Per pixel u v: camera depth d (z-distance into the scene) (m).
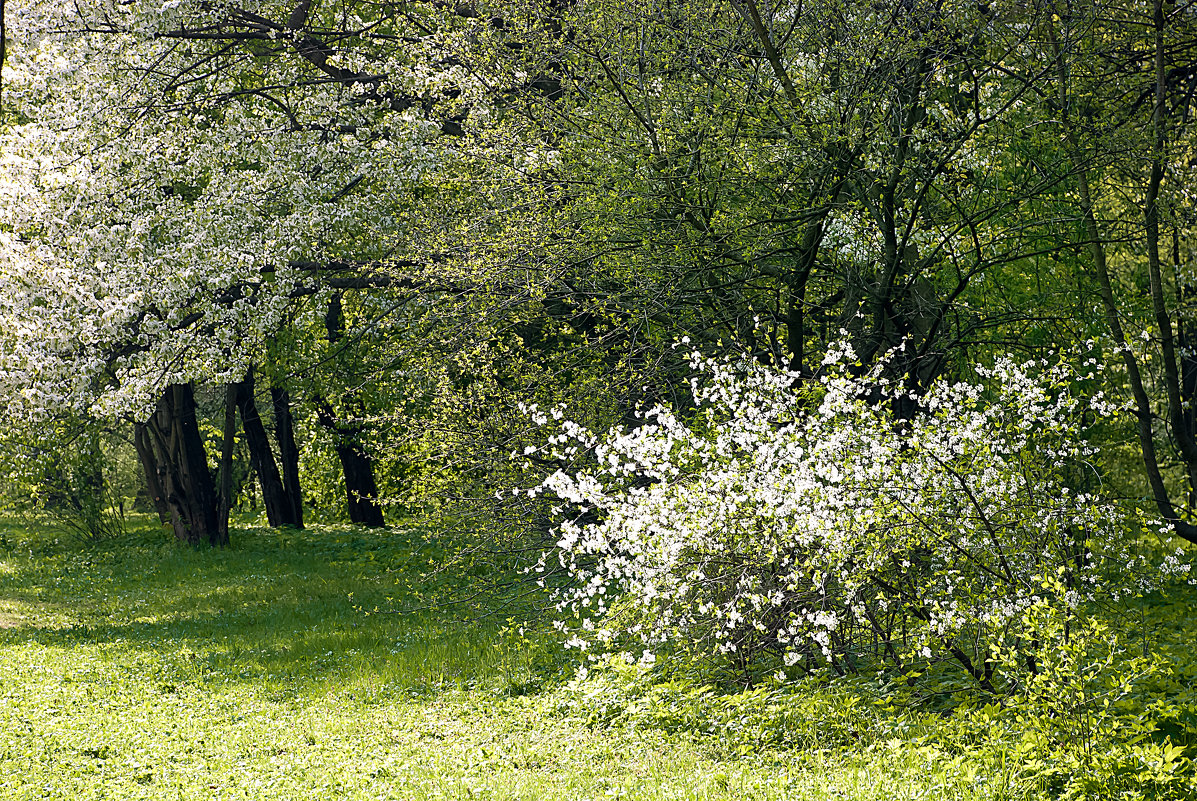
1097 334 14.98
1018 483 8.93
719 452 9.27
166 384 17.23
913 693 8.57
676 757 7.84
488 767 8.19
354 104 19.36
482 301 13.65
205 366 17.17
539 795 7.00
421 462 16.16
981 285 14.79
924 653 8.16
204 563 24.52
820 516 8.27
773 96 12.01
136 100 17.94
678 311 12.64
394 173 18.22
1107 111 13.59
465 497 14.13
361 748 9.20
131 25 17.91
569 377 14.21
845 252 13.21
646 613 9.26
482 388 14.09
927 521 8.47
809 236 11.99
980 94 13.49
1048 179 12.93
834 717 8.10
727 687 9.80
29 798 7.60
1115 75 13.96
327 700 11.48
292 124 18.80
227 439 26.75
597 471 10.99
